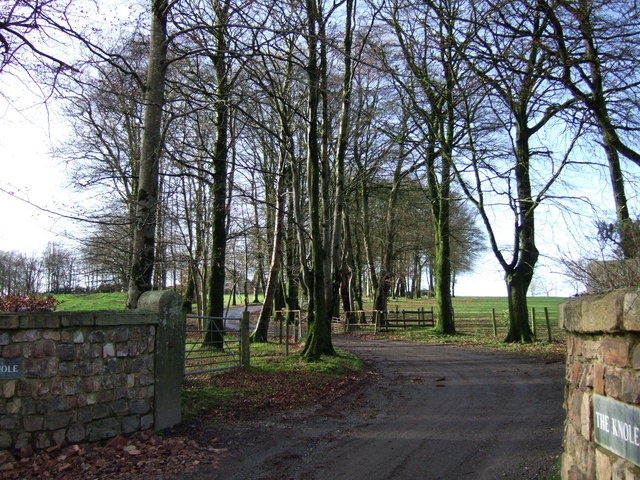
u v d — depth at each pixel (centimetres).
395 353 1819
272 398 935
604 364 314
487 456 619
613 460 295
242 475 557
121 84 1063
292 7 1252
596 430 325
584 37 1190
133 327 682
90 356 633
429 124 1945
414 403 950
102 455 603
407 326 2998
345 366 1334
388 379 1238
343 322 3084
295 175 1563
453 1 1473
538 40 1232
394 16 1605
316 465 593
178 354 744
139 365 686
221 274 1622
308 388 1045
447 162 2216
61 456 578
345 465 593
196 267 1881
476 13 1305
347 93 1634
